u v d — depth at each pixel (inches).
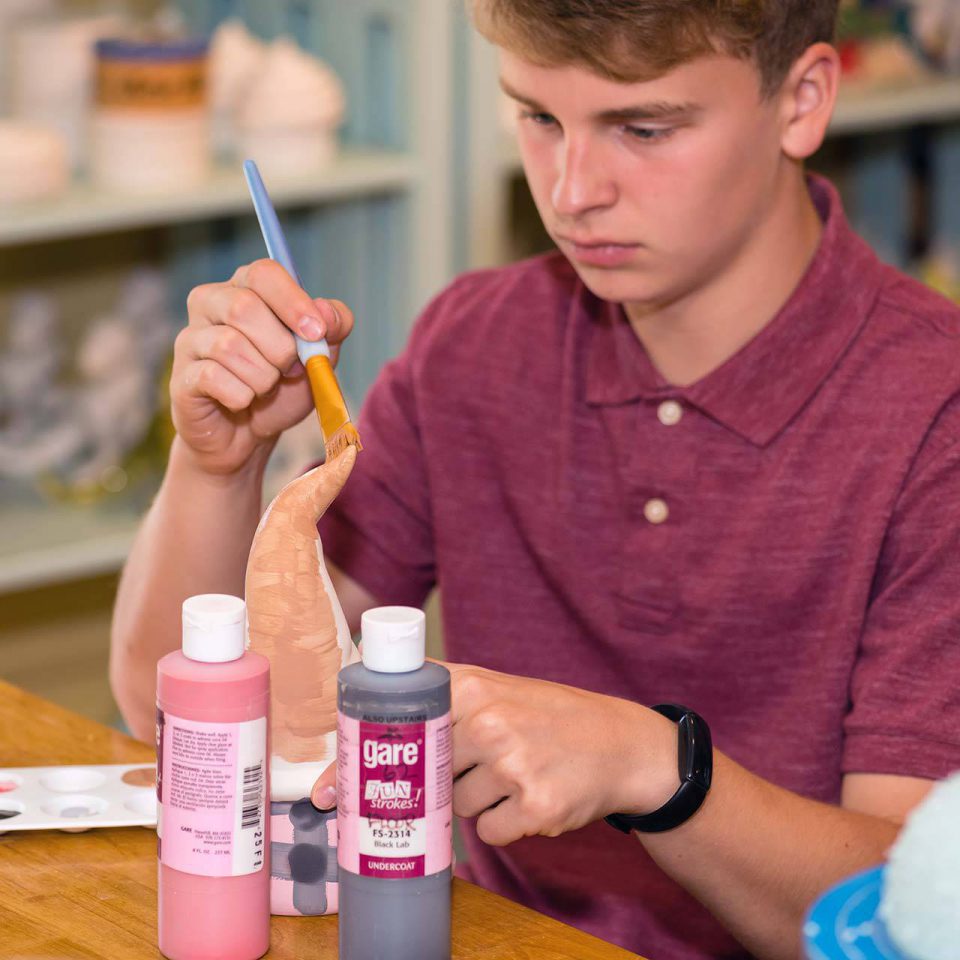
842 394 41.6
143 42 78.3
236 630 28.5
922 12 103.7
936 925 22.0
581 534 45.0
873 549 40.3
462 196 86.7
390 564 48.3
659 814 33.3
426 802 27.6
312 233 91.7
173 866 28.8
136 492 88.1
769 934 35.8
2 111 84.4
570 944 30.8
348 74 87.8
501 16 36.7
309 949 29.8
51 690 98.0
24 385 86.4
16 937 30.3
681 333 43.0
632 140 38.1
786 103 40.7
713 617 42.7
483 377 47.3
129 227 93.0
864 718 38.3
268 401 40.8
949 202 110.0
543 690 32.7
